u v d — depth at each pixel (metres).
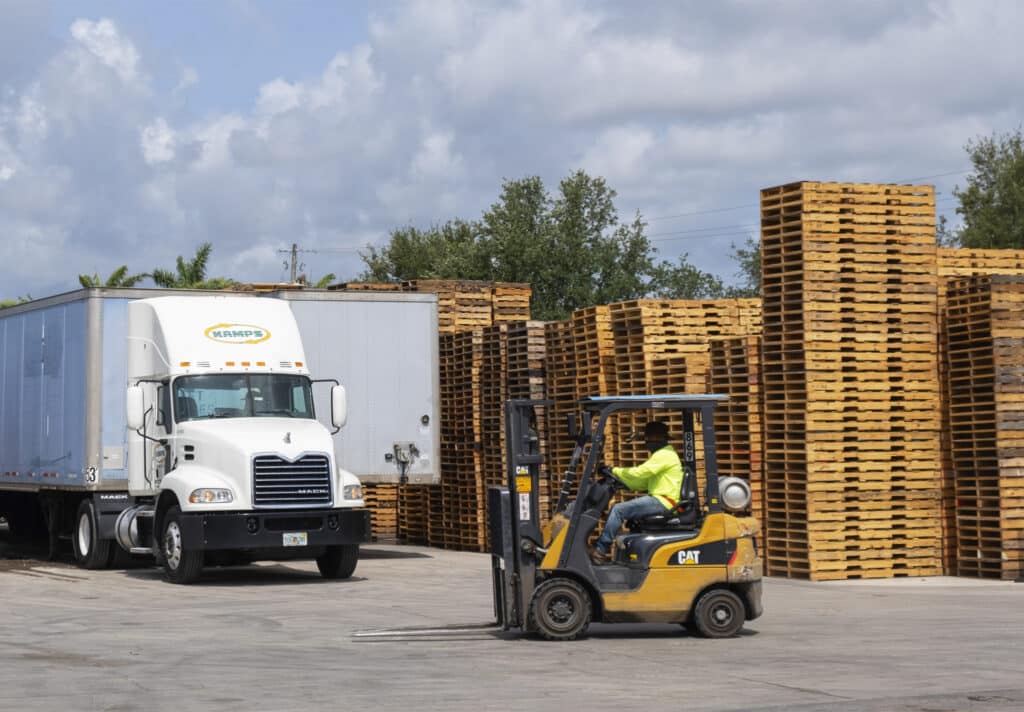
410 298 22.58
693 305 20.55
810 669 10.37
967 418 18.41
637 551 12.27
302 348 19.89
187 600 16.12
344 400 19.53
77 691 9.62
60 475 20.61
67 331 20.44
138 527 19.36
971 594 16.14
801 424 18.23
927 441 18.58
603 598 12.13
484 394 24.19
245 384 19.14
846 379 18.36
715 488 12.41
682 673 10.23
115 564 20.50
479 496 24.20
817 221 18.28
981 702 8.88
